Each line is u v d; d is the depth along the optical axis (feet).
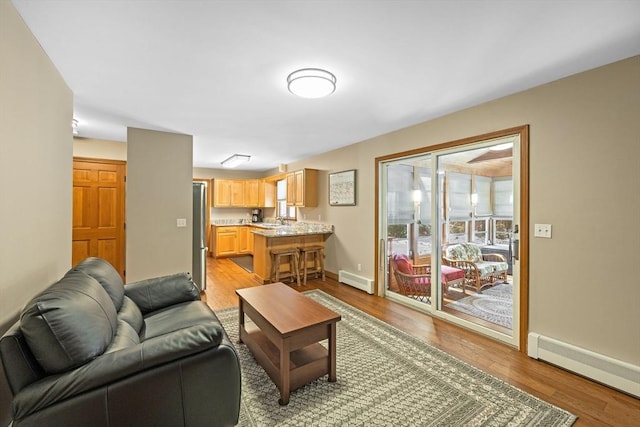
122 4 4.61
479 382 6.74
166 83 7.63
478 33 5.43
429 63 6.56
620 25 5.15
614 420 5.56
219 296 13.32
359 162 14.34
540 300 7.77
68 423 3.81
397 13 4.85
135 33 5.43
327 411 5.79
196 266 13.80
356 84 7.68
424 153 11.15
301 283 15.40
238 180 24.39
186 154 12.98
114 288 6.39
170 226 12.67
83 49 5.98
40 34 5.44
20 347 3.82
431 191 10.95
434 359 7.75
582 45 5.82
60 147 7.12
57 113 6.86
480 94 8.34
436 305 10.79
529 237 7.94
